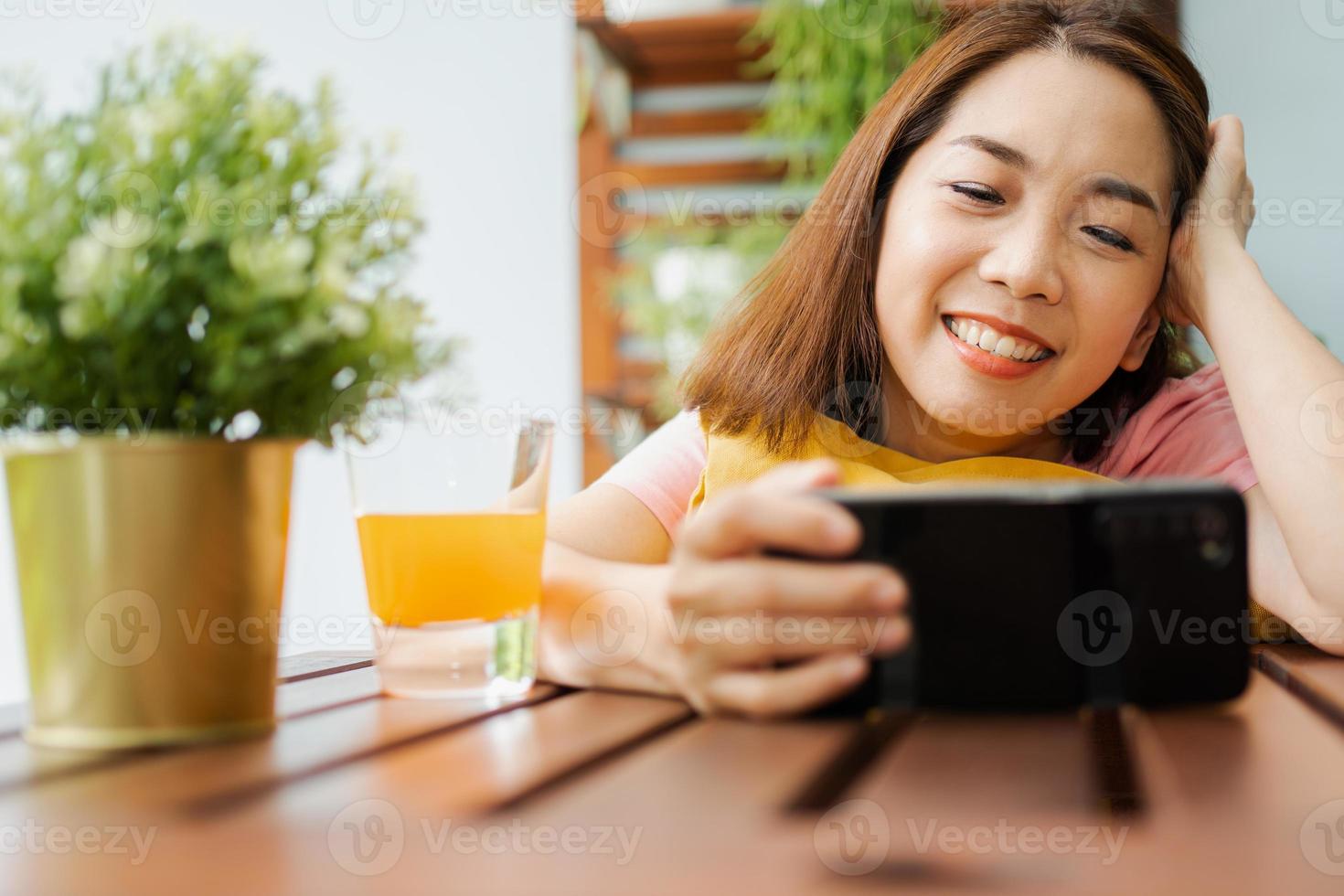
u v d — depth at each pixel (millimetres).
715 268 2992
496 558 629
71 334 474
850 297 1067
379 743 500
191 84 529
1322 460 886
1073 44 977
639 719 561
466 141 2551
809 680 543
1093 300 974
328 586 2090
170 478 500
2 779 438
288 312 506
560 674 679
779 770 441
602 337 3006
